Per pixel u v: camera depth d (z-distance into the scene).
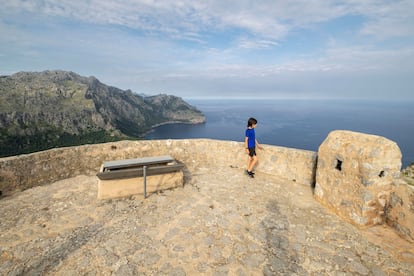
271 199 4.85
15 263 2.88
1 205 4.39
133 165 5.06
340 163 4.23
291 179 5.93
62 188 5.25
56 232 3.56
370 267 2.93
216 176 6.21
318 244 3.39
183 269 2.86
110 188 4.68
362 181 3.66
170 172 5.26
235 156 6.99
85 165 6.16
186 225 3.82
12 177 4.92
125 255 3.08
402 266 2.93
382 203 3.73
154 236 3.51
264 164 6.48
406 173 4.43
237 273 2.83
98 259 2.99
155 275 2.75
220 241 3.42
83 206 4.41
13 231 3.55
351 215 3.88
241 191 5.23
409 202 3.37
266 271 2.88
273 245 3.36
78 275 2.72
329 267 2.95
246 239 3.49
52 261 2.93
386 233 3.60
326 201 4.48
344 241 3.45
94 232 3.59
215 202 4.66
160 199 4.76
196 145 7.22
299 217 4.14
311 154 5.51
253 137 5.86
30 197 4.76
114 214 4.14
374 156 3.52
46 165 5.48
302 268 2.93
